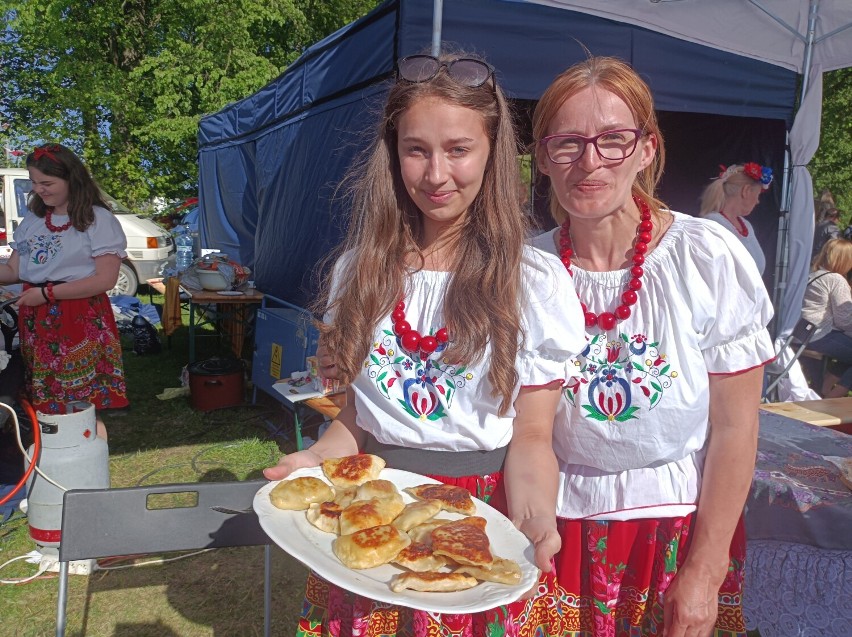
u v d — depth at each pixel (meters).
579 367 1.41
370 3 15.83
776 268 5.21
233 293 6.02
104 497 1.48
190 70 13.23
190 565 3.22
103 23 13.99
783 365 5.02
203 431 4.93
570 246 1.49
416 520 1.19
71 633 2.70
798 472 2.16
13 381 3.56
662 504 1.40
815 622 1.99
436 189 1.26
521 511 1.24
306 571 3.18
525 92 4.06
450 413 1.31
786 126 5.19
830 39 4.71
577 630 1.47
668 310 1.33
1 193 9.29
